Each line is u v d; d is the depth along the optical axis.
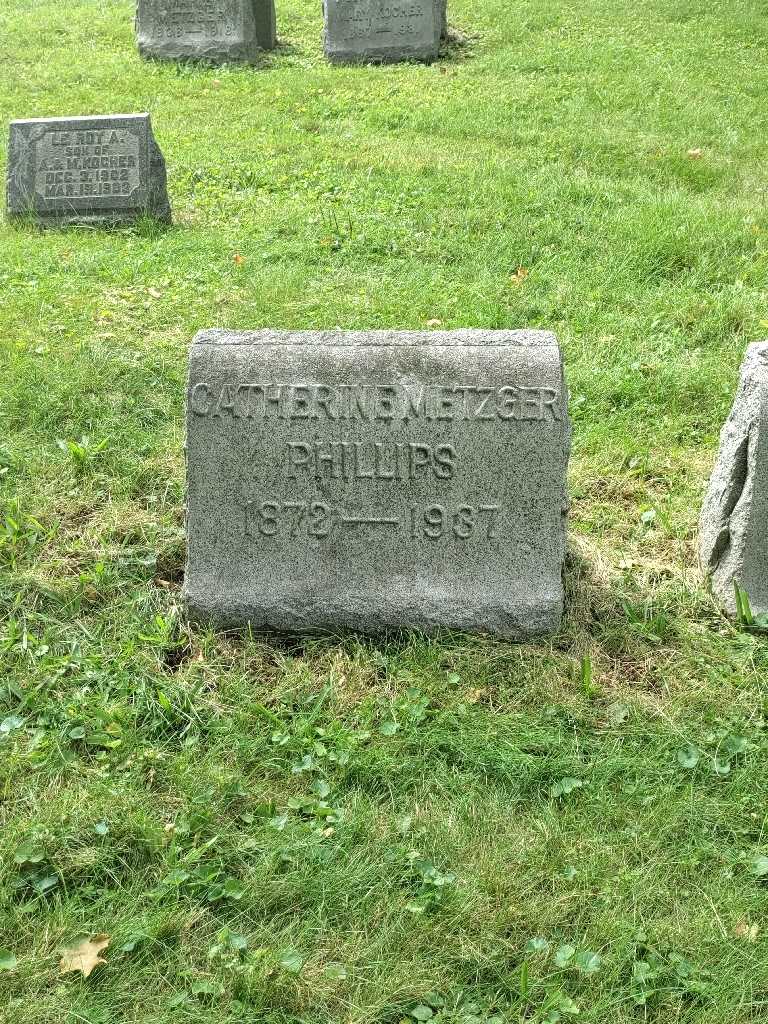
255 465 1.97
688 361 2.89
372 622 1.98
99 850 1.63
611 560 2.21
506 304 3.12
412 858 1.63
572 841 1.66
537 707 1.88
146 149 3.72
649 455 2.57
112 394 2.68
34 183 3.74
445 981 1.48
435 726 1.83
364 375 1.96
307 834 1.67
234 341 1.99
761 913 1.58
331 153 4.32
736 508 2.05
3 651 1.95
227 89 5.37
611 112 4.86
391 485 1.96
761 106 4.98
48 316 3.02
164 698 1.85
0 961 1.48
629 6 6.72
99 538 2.21
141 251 3.46
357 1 5.79
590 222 3.61
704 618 2.07
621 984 1.49
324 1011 1.44
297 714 1.86
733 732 1.83
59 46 6.22
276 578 1.98
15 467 2.42
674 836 1.68
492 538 1.97
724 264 3.36
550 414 1.94
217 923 1.56
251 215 3.77
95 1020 1.42
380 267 3.35
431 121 4.73
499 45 6.08
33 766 1.75
